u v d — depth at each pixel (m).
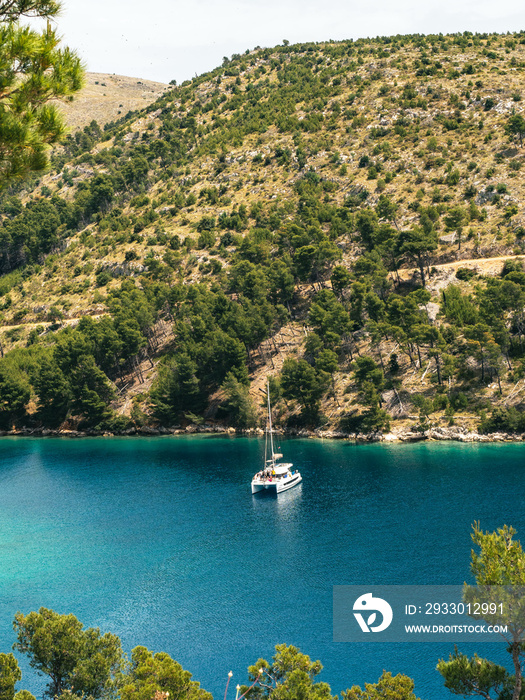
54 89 19.36
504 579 24.52
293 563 75.81
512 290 134.75
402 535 80.62
